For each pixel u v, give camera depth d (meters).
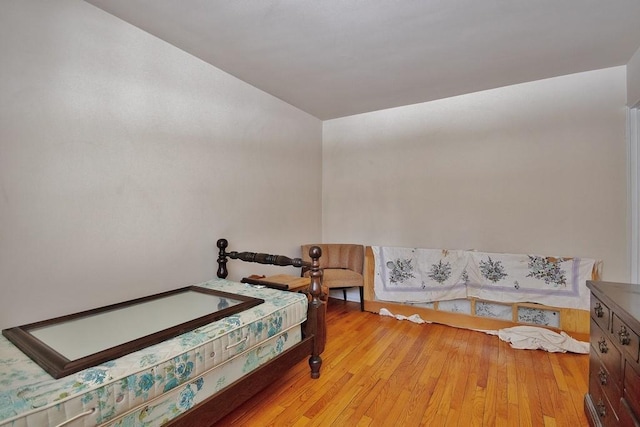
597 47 2.39
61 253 1.81
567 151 2.93
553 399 1.95
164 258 2.34
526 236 3.12
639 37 2.24
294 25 2.10
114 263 2.05
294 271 3.72
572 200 2.92
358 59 2.59
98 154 1.96
